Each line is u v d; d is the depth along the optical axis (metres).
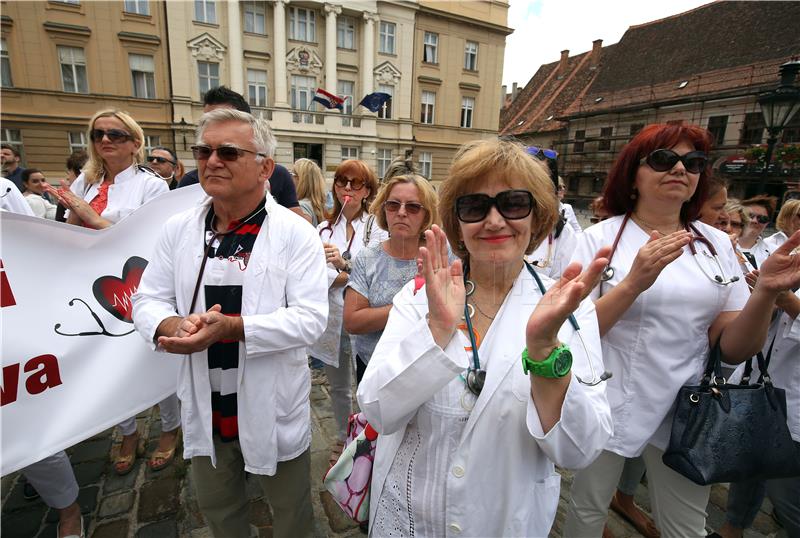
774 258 1.35
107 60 18.75
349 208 3.15
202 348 1.37
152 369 2.10
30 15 17.38
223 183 1.50
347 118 23.91
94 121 2.59
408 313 1.16
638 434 1.57
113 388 1.97
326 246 2.63
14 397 1.71
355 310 2.11
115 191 2.66
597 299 1.66
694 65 24.19
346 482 1.38
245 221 1.61
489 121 28.98
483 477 1.04
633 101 26.42
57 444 1.79
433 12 25.30
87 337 1.92
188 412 1.58
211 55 20.67
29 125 18.06
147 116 19.84
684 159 1.50
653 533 2.13
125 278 2.07
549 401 0.97
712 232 1.66
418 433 1.12
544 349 0.94
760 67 20.64
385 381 1.03
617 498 2.29
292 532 1.76
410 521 1.13
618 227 1.71
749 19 23.08
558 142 31.94
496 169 1.08
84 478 2.46
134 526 2.13
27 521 2.16
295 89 23.22
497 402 1.03
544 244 2.38
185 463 2.58
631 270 1.42
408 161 2.32
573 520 1.75
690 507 1.55
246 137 1.50
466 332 1.14
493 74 28.42
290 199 2.93
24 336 1.74
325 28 23.05
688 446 1.42
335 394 2.75
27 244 1.78
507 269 1.12
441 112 27.19
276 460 1.60
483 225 1.08
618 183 1.71
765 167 4.50
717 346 1.57
